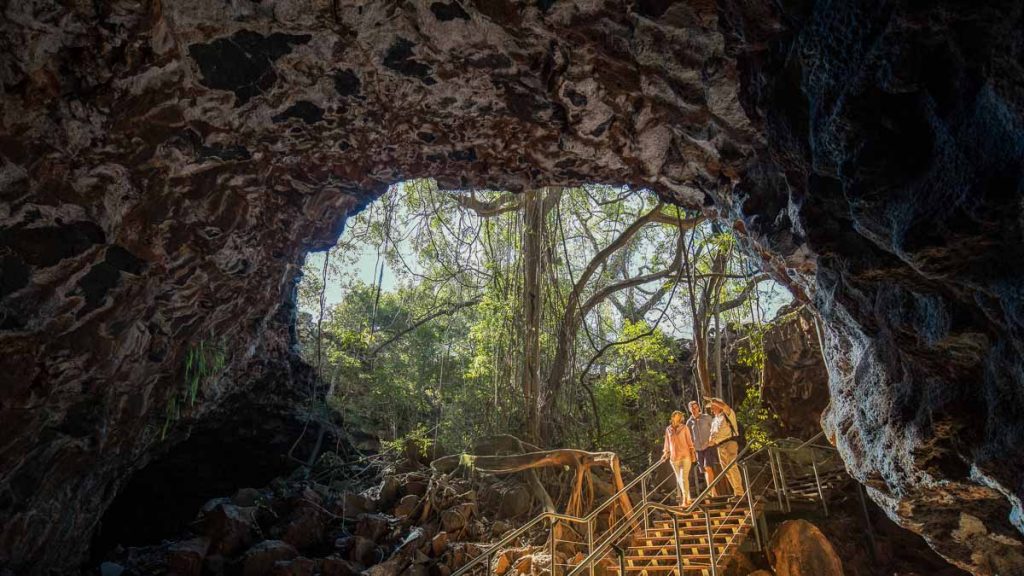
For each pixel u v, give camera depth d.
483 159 7.41
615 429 14.94
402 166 7.59
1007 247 2.85
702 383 12.30
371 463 13.70
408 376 16.05
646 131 6.35
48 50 4.71
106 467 8.66
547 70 5.71
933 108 2.93
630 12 4.81
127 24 4.79
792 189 4.57
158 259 6.69
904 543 12.00
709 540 7.94
